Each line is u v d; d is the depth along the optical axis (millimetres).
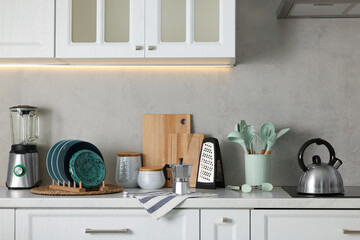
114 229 2217
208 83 2764
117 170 2645
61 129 2785
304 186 2346
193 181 2674
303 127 2744
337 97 2744
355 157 2729
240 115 2754
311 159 2734
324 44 2754
